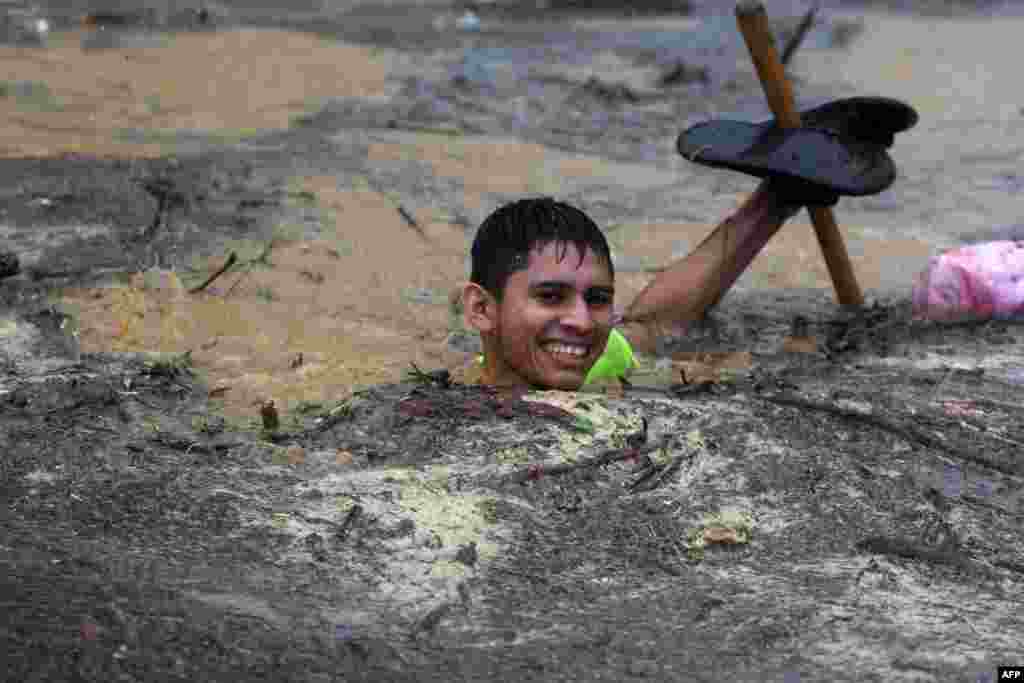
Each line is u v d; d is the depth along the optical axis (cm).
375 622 805
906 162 2394
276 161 2202
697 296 1548
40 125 2384
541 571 881
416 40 3616
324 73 3050
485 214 1967
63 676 714
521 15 4269
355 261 1716
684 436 1077
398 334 1479
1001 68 3297
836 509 983
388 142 2391
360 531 912
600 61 3378
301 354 1387
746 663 779
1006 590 891
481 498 966
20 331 1390
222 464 1029
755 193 1573
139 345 1385
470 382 1284
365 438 1078
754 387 1284
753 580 884
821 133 1519
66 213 1828
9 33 3341
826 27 3984
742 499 988
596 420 1099
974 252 1606
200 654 745
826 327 1577
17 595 791
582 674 759
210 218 1847
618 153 2423
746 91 3023
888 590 877
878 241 1945
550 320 1191
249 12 3978
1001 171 2334
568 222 1212
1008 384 1348
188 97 2714
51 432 1080
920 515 983
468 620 817
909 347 1495
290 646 764
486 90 2925
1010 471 1081
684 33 3938
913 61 3400
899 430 1127
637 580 879
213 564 861
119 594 802
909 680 762
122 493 959
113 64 3012
